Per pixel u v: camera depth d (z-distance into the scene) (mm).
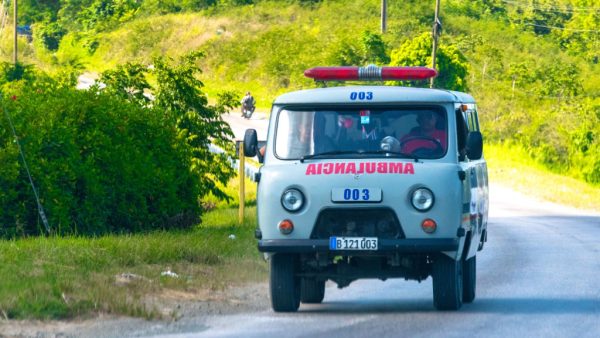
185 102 87312
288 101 41250
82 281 40875
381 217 39344
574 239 76750
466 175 40656
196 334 34250
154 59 88375
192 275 48094
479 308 41562
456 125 40844
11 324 33844
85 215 60375
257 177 40562
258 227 40312
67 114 61719
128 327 35031
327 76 45469
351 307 42469
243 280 48875
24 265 43500
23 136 58250
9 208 57375
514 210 116500
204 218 79312
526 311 40594
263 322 37375
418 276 41125
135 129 66875
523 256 63844
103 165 62344
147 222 65875
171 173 67625
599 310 40906
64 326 34438
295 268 41000
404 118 40688
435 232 39000
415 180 39125
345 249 39031
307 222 39438
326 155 40344
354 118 40812
